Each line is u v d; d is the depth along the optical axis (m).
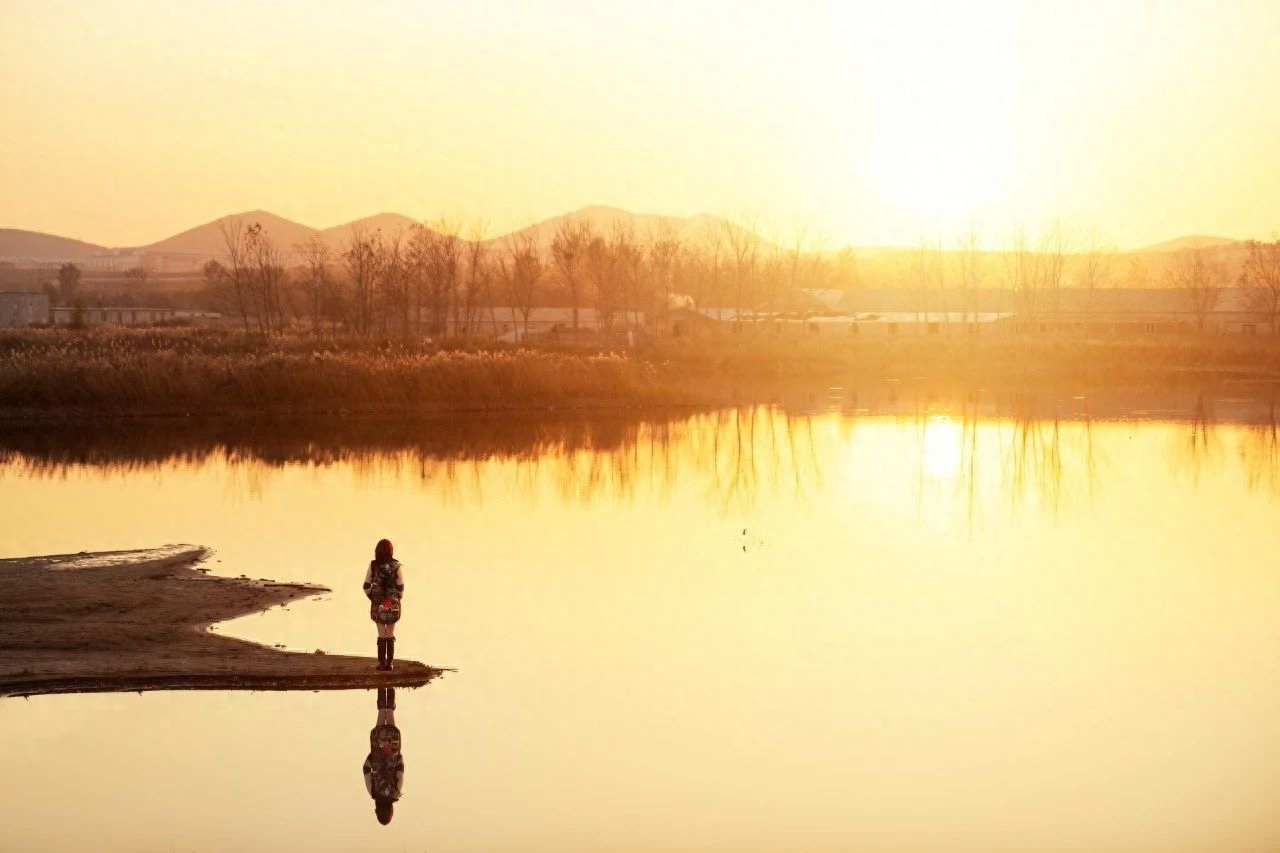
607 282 156.00
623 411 83.88
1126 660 26.55
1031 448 64.81
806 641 27.75
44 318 155.38
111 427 69.75
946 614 30.31
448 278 145.12
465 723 22.12
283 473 53.88
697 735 21.86
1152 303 166.00
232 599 29.42
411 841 17.59
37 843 17.38
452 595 31.25
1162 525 43.03
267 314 138.88
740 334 141.00
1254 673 25.75
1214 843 18.02
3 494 47.31
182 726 21.48
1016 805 19.22
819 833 18.16
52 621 26.67
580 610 30.11
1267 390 100.75
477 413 80.19
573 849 17.44
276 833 17.80
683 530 41.31
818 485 52.06
